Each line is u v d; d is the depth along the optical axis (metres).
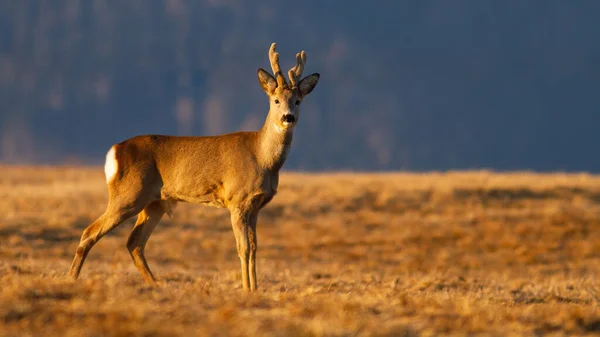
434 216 58.28
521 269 45.69
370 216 58.00
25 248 44.25
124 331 17.77
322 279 33.56
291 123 24.98
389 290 27.73
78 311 19.33
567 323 20.78
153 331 17.95
